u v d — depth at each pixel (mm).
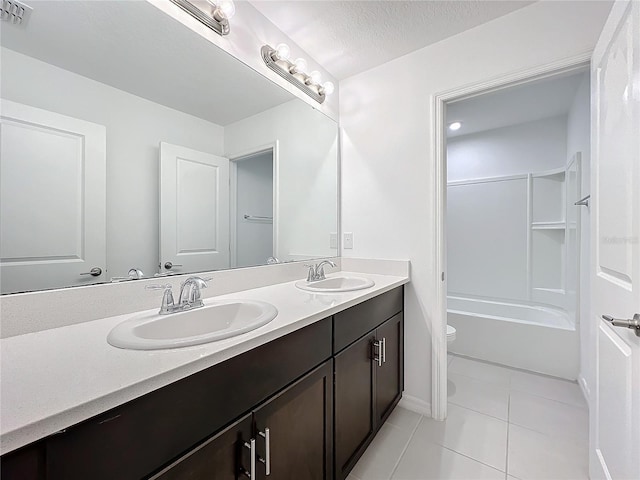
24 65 851
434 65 1744
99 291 975
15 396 504
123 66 1077
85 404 494
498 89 1597
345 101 2123
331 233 2078
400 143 1879
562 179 2797
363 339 1399
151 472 599
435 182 1751
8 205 823
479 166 3270
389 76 1920
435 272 1760
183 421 659
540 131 2908
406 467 1372
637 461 834
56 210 915
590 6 1320
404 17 1531
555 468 1352
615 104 990
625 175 912
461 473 1332
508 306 3016
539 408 1820
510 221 3078
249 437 813
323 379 1118
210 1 1275
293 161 1806
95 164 1009
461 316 2596
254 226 1595
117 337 766
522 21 1476
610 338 1039
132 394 553
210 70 1354
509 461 1397
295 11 1513
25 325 825
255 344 800
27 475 453
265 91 1608
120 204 1077
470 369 2346
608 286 1052
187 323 1033
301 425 1010
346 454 1259
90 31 991
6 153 819
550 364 2229
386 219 1939
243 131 1521
